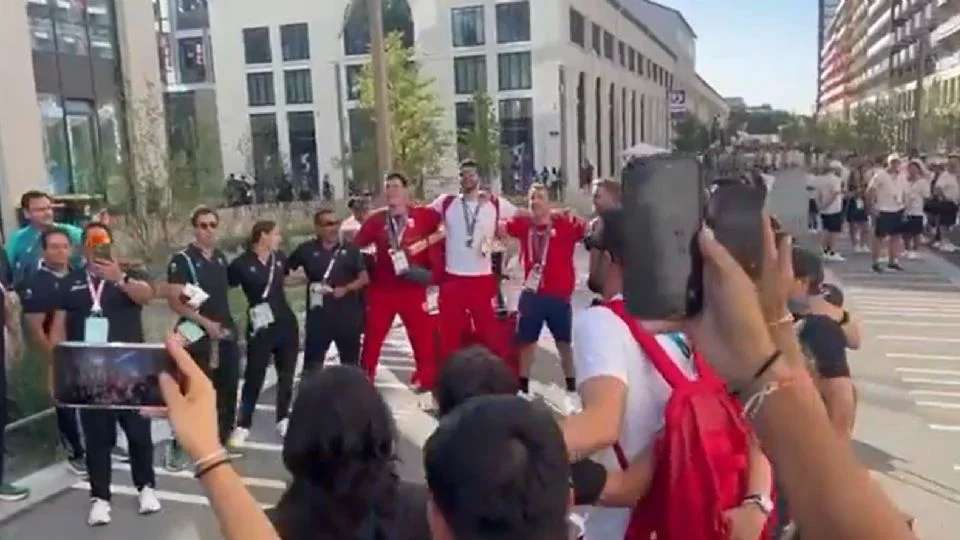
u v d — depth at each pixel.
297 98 54.78
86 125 19.77
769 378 0.98
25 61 16.44
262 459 6.47
